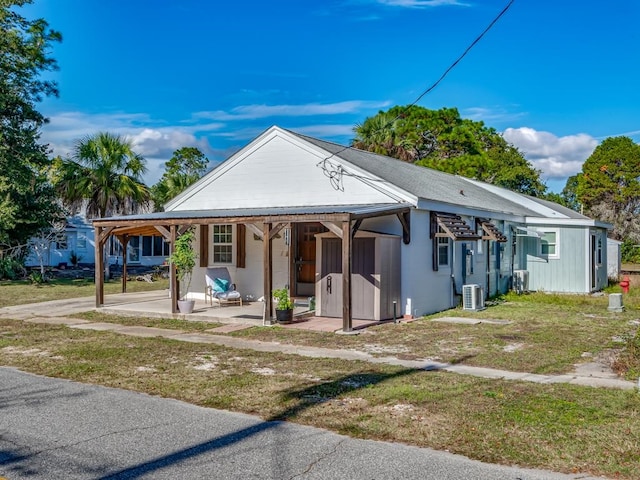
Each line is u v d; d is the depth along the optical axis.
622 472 4.50
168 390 7.12
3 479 4.46
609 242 27.09
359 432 5.50
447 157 40.00
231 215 13.09
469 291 15.20
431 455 4.91
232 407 6.39
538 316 13.99
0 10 23.48
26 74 24.88
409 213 13.74
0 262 26.02
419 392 6.87
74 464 4.77
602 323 12.79
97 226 15.24
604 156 50.94
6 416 6.11
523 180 46.03
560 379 7.60
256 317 13.35
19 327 12.48
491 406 6.26
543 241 21.33
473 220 17.16
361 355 9.31
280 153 15.80
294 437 5.39
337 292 13.48
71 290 21.42
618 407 6.19
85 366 8.52
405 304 13.64
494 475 4.48
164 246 37.53
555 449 4.97
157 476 4.52
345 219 11.55
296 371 8.12
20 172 24.08
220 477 4.49
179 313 13.82
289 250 15.77
